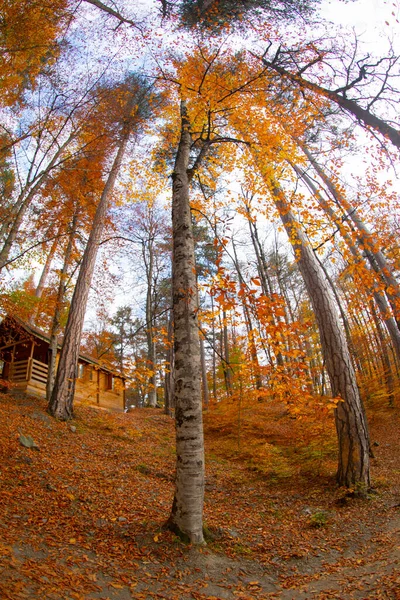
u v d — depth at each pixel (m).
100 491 6.93
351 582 4.07
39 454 8.28
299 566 4.90
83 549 4.52
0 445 7.89
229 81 7.39
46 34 7.25
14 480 6.50
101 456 9.55
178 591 3.96
